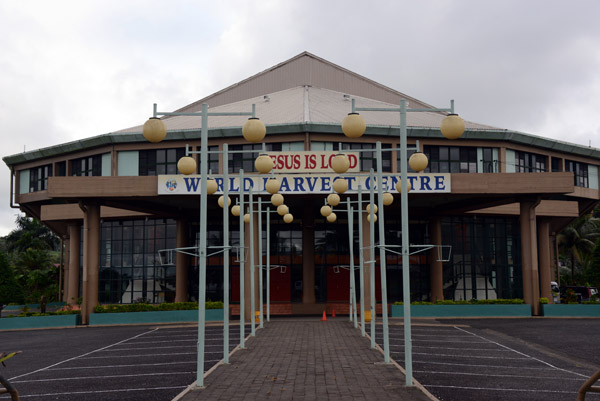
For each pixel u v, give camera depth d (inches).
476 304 1457.9
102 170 1817.2
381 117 1850.4
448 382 605.6
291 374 633.0
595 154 2011.6
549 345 933.8
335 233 1749.5
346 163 695.1
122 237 1834.4
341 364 705.0
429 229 1756.9
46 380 657.0
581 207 2129.7
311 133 1637.6
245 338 1019.3
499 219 1815.9
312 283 1699.1
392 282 1738.4
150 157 1764.3
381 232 730.8
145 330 1266.0
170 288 1785.2
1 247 4106.8
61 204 1958.7
